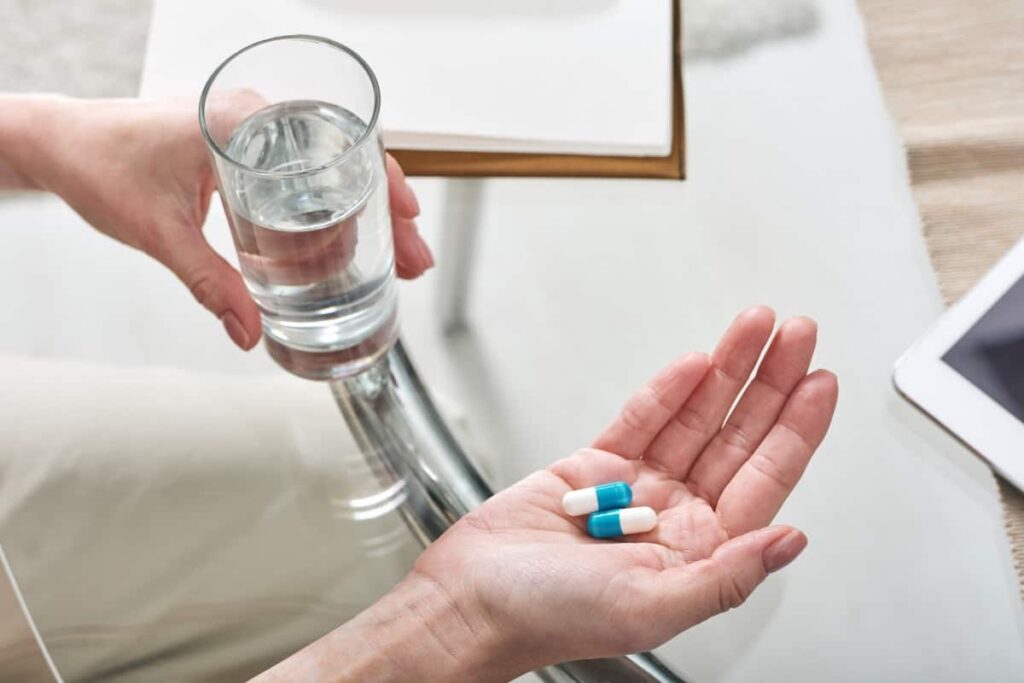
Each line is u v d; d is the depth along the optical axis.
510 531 0.66
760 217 0.73
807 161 0.74
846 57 0.76
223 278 0.70
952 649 0.66
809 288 0.71
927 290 0.71
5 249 0.73
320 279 0.65
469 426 0.69
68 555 0.67
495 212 0.73
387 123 0.73
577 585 0.62
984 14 0.76
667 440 0.68
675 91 0.75
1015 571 0.67
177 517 0.68
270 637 0.66
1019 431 0.69
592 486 0.67
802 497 0.68
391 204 0.69
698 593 0.62
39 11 0.77
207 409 0.69
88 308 0.71
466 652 0.64
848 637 0.66
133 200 0.71
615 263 0.72
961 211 0.73
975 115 0.74
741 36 0.76
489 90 0.74
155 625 0.66
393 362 0.70
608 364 0.70
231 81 0.65
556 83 0.74
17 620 0.65
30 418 0.69
